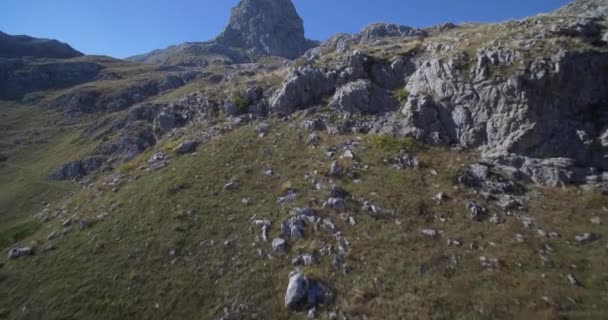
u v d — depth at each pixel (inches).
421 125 1283.2
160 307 743.1
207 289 776.9
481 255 794.2
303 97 1582.2
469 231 866.8
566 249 789.9
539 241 818.2
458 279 736.3
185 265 842.8
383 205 967.6
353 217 936.9
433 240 848.3
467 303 676.7
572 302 656.4
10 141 2797.7
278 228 923.4
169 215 1012.5
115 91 4069.9
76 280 831.1
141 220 1011.9
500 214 914.1
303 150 1277.1
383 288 733.9
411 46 1711.4
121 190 1223.5
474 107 1216.2
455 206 949.2
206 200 1063.6
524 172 1050.1
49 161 2386.8
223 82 2165.4
